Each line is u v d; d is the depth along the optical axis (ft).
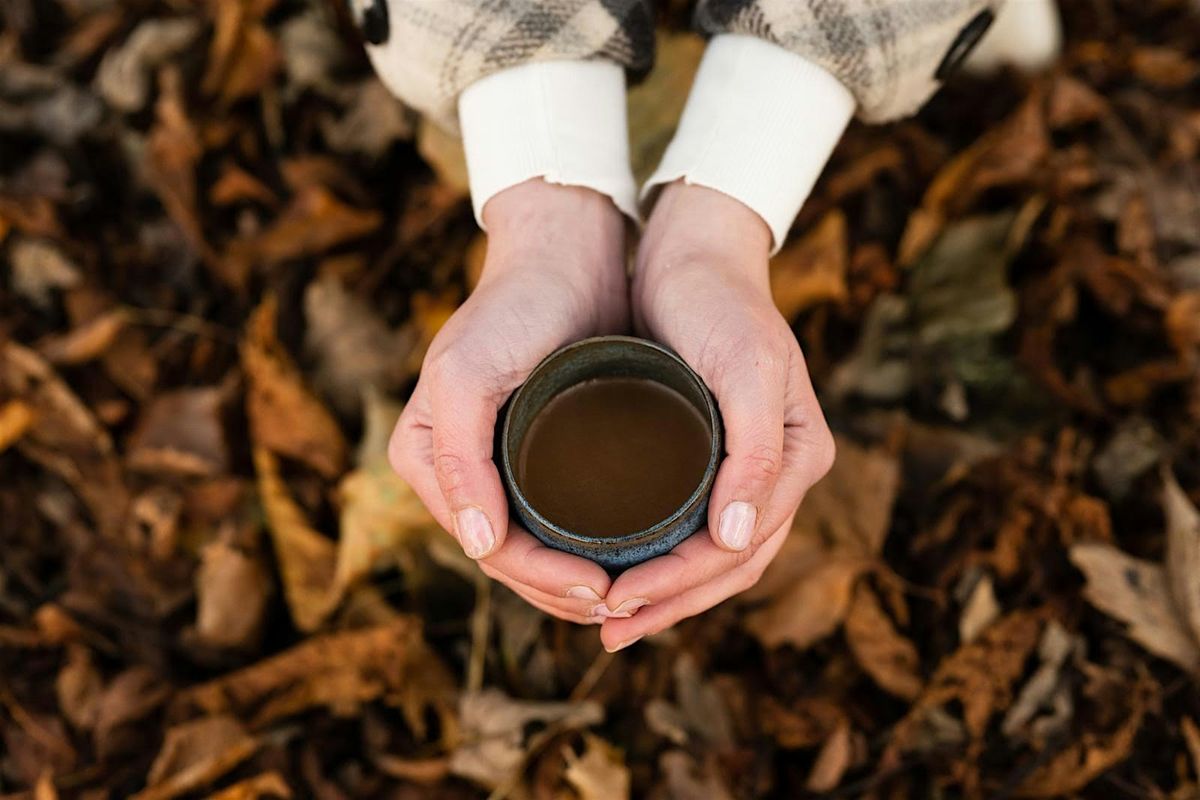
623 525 1.77
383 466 2.35
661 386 1.87
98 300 2.57
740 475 1.71
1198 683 2.16
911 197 2.54
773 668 2.26
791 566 2.26
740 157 1.90
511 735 2.20
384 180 2.63
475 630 2.31
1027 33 2.48
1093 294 2.45
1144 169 2.54
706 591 1.85
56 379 2.47
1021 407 2.40
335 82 2.66
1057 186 2.48
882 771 2.19
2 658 2.34
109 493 2.43
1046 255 2.47
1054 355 2.44
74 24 2.77
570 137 1.92
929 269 2.49
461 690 2.30
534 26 1.88
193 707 2.27
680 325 1.83
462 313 1.86
